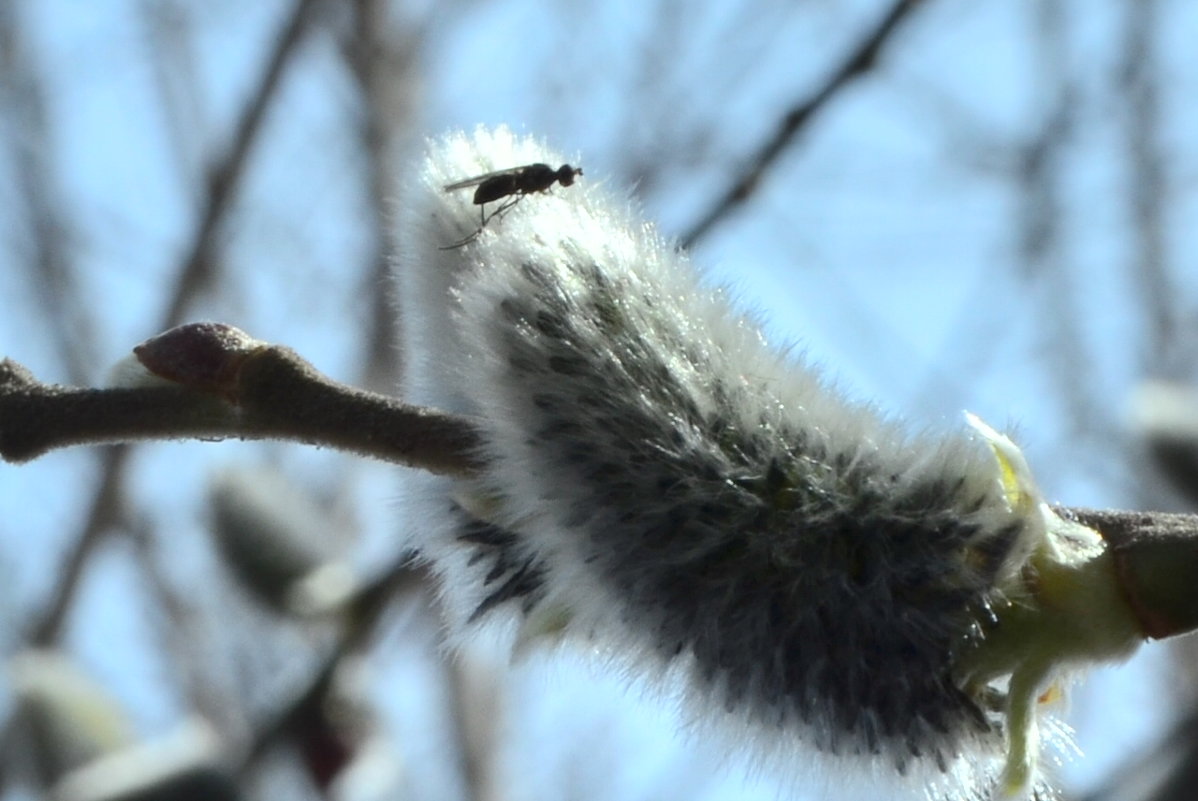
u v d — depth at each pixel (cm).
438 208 25
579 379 24
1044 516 24
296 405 25
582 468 24
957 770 24
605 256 24
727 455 24
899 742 24
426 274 25
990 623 24
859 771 24
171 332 25
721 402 24
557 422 24
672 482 24
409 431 25
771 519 24
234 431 25
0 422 25
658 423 24
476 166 25
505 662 25
